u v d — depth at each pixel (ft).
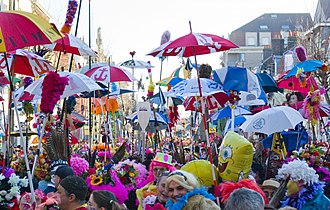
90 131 39.55
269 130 28.94
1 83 31.35
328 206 22.93
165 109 53.47
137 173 32.63
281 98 51.29
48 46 34.40
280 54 179.52
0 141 51.83
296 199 23.39
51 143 31.27
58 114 39.45
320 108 38.50
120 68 42.60
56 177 24.59
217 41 26.61
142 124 43.06
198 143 47.83
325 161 31.35
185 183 19.08
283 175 23.95
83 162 31.12
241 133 43.06
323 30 128.47
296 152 32.14
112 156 39.88
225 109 46.42
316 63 38.17
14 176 22.17
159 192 23.97
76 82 29.27
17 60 32.09
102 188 28.25
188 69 49.39
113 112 56.90
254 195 16.28
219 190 22.82
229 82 32.91
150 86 49.93
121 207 21.30
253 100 39.91
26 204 20.86
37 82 30.68
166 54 30.63
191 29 27.02
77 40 32.68
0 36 19.80
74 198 20.29
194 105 43.47
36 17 21.34
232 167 24.20
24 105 35.14
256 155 36.47
